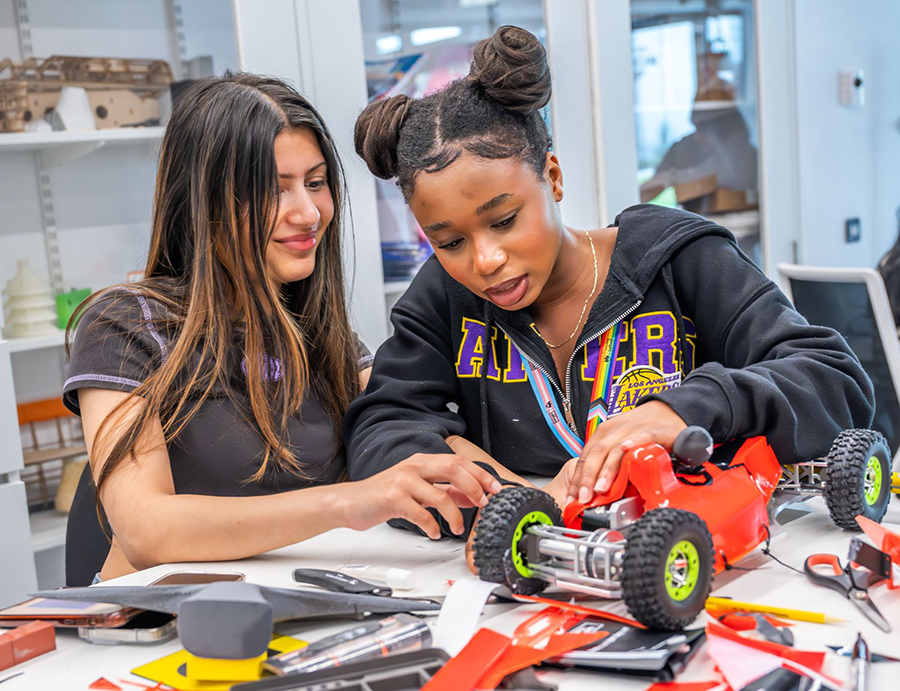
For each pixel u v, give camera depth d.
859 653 0.53
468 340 1.07
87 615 0.66
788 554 0.73
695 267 1.01
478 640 0.57
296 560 0.82
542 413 1.03
